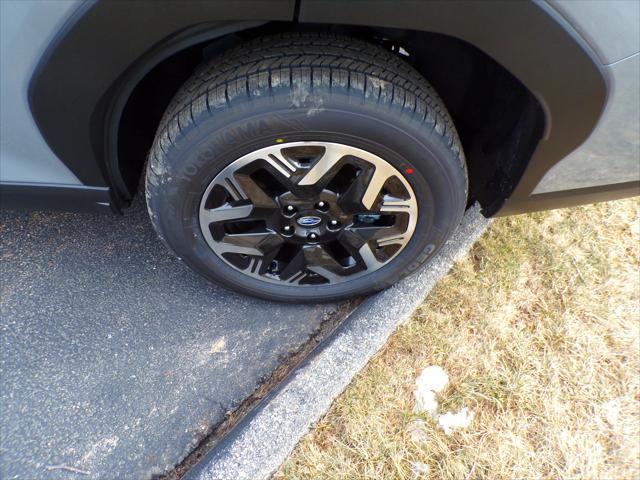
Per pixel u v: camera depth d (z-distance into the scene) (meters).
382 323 1.80
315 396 1.64
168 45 1.23
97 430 1.61
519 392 1.72
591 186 1.58
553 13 1.14
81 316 1.86
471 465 1.58
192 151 1.38
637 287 1.98
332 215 1.60
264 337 1.86
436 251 1.76
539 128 1.38
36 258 1.99
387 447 1.60
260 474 1.50
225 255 1.69
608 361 1.80
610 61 1.21
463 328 1.87
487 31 1.17
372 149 1.42
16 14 1.13
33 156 1.44
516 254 2.06
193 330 1.86
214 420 1.66
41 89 1.25
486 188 1.72
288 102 1.30
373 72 1.34
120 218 2.12
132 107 1.58
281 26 1.43
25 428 1.60
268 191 1.55
